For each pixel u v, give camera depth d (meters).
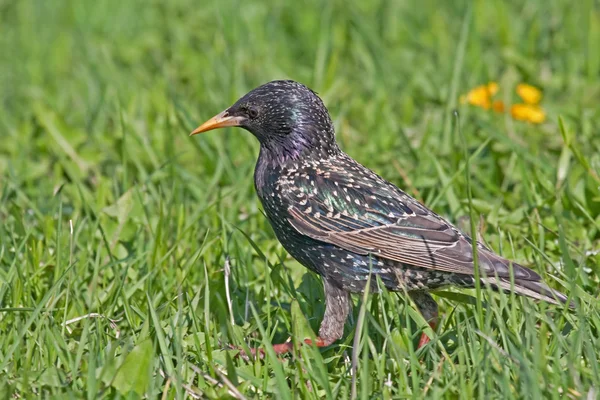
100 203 11.84
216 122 10.09
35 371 8.12
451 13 20.22
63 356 8.33
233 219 11.66
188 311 9.23
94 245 10.99
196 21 20.61
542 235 10.21
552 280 9.68
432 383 7.91
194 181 12.80
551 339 8.47
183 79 17.42
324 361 8.68
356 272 9.45
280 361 8.47
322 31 18.50
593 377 7.57
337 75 17.47
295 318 8.48
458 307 9.27
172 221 11.70
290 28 20.31
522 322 8.49
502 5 18.16
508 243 10.59
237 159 13.86
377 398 7.76
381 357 8.25
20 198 12.48
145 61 18.92
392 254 9.23
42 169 13.55
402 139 13.85
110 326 9.03
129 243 11.01
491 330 8.35
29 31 21.77
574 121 14.08
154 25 21.25
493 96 15.08
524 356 7.72
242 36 19.03
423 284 9.31
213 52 18.11
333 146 10.05
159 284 9.97
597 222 10.81
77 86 18.28
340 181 9.62
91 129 15.17
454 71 14.95
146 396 7.79
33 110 15.24
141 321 9.23
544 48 17.84
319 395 8.18
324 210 9.55
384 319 8.44
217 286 9.76
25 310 8.77
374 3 20.78
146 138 14.20
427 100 15.53
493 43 18.75
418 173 12.59
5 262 10.31
